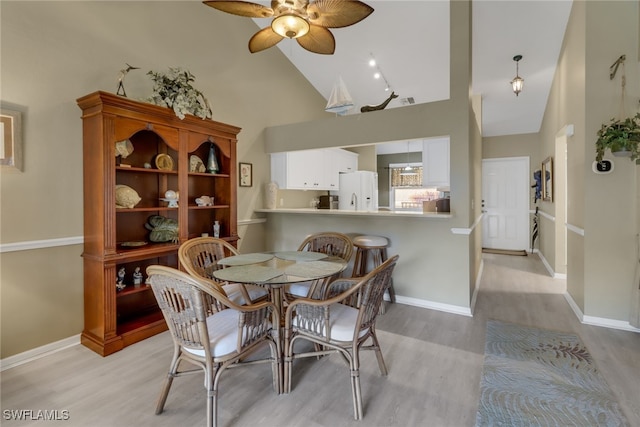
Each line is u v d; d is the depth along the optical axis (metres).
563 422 1.73
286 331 1.99
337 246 3.04
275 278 2.07
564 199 4.67
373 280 1.76
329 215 4.16
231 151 3.69
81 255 2.69
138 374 2.24
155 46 3.24
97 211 2.55
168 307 1.72
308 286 2.74
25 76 2.36
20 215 2.35
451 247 3.38
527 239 6.79
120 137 2.60
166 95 2.92
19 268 2.37
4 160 2.27
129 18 3.01
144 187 3.16
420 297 3.57
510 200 6.93
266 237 4.70
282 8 2.28
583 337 2.74
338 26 2.48
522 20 3.78
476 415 1.80
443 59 4.59
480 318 3.21
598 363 2.32
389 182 8.66
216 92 3.91
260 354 2.52
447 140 3.70
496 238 7.10
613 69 2.85
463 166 3.29
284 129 4.47
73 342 2.65
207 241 2.82
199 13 3.70
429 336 2.80
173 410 1.86
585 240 3.03
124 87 2.97
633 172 2.83
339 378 2.17
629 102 2.81
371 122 3.79
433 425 1.73
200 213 3.76
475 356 2.44
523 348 2.56
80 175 2.67
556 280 4.59
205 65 3.77
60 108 2.55
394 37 4.29
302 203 5.82
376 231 3.82
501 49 4.24
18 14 2.32
